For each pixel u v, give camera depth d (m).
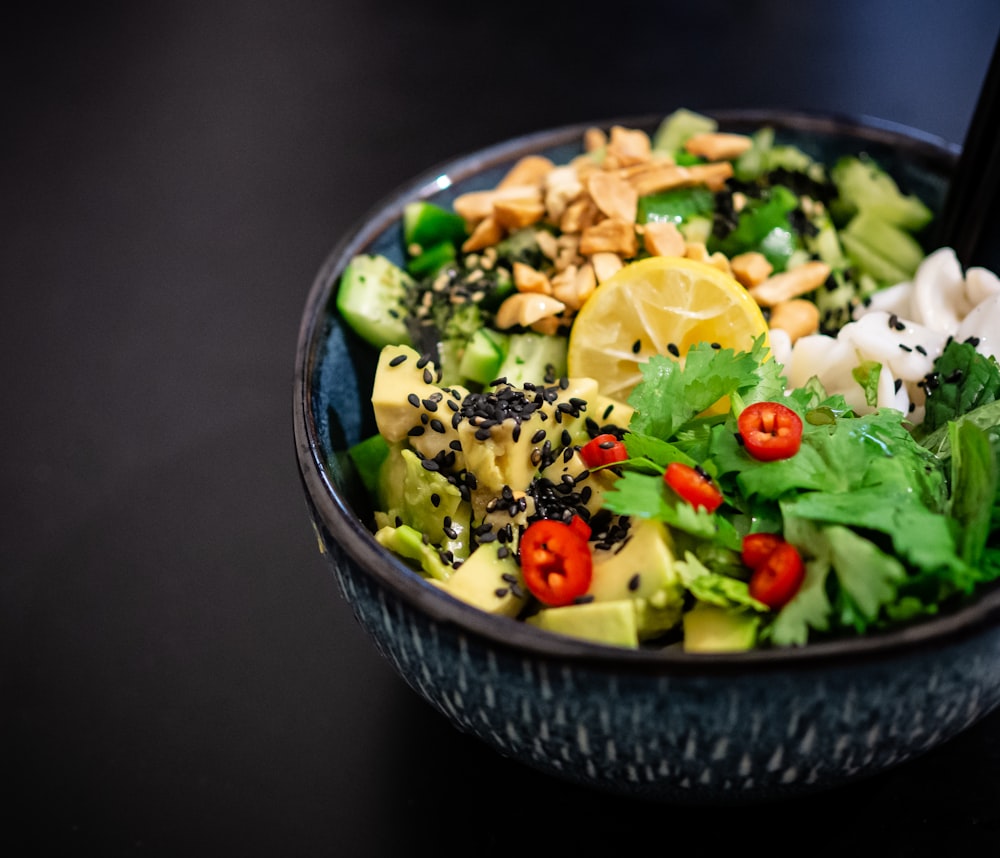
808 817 0.36
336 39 0.71
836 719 0.31
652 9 0.70
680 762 0.32
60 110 0.66
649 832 0.36
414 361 0.39
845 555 0.32
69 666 0.41
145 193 0.59
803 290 0.43
